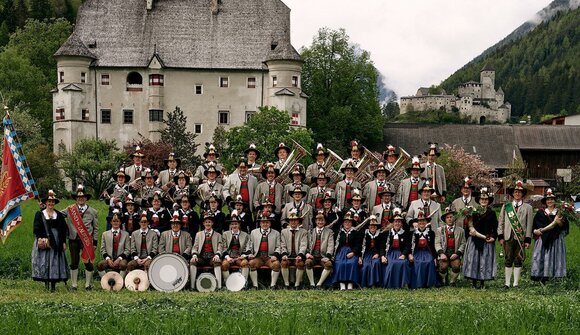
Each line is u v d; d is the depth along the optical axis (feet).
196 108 285.84
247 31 293.43
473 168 254.27
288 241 69.00
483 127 336.08
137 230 69.82
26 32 365.61
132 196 73.67
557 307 50.65
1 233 67.15
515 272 67.77
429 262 67.67
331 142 289.12
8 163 67.10
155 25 292.40
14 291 63.87
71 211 67.15
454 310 50.29
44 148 231.91
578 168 277.64
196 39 290.97
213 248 69.05
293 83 282.97
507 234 67.51
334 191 74.59
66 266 65.31
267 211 69.62
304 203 71.72
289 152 78.07
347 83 318.24
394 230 68.69
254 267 68.49
